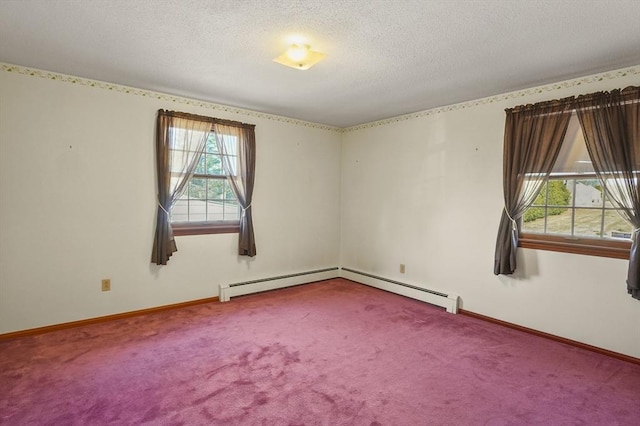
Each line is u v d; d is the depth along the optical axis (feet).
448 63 9.12
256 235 14.87
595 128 9.45
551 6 6.35
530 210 11.15
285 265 15.92
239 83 11.00
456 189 12.90
